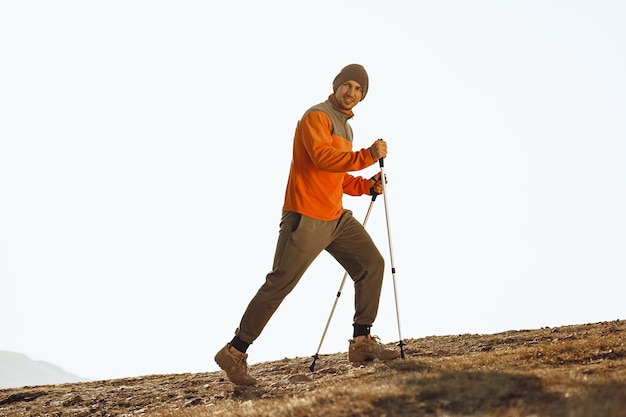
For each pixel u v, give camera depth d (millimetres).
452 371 5566
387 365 6836
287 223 7375
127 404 8492
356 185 8180
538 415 4094
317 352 8297
